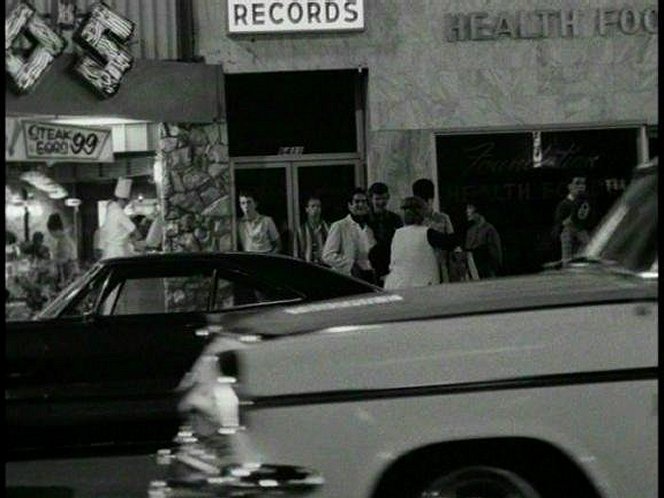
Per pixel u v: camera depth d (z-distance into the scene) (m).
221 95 15.14
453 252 12.82
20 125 13.61
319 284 8.94
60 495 7.46
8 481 7.84
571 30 15.54
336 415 4.91
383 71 15.38
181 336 8.51
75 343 8.47
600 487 4.87
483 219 15.52
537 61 15.54
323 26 15.15
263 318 5.55
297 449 4.90
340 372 4.95
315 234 15.18
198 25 15.12
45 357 8.44
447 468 4.95
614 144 15.71
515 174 15.58
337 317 5.28
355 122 15.73
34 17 13.28
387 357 4.95
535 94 15.55
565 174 15.64
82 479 7.81
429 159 15.45
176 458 5.25
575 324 4.96
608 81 15.62
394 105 15.41
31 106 13.42
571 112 15.60
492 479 4.97
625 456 4.88
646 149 15.70
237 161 15.55
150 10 14.92
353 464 4.89
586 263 6.01
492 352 4.94
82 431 8.48
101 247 14.80
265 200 15.62
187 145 14.98
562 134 15.66
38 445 8.48
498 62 15.50
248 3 15.08
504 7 15.46
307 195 15.70
